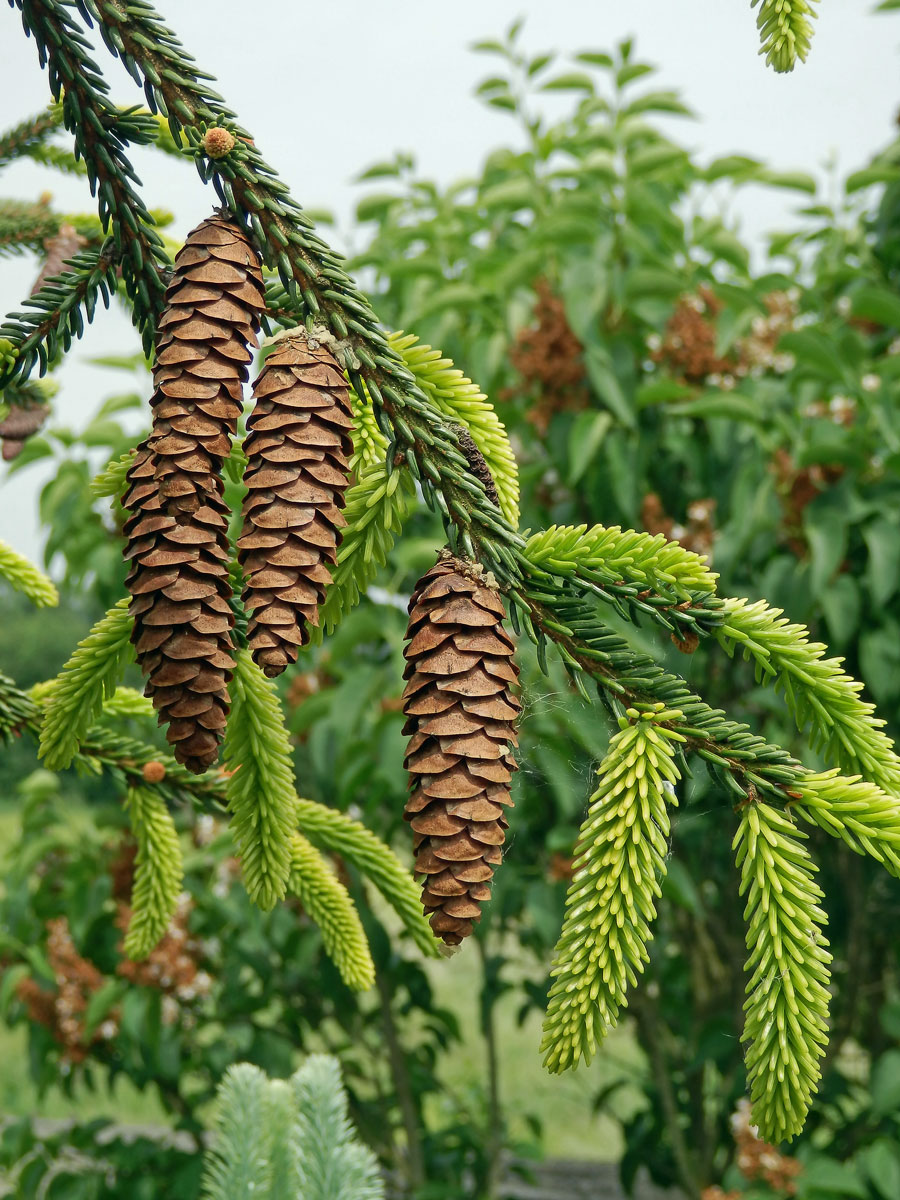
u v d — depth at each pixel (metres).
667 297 1.41
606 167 1.41
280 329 0.51
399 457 0.49
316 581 0.47
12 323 0.53
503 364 1.58
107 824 1.53
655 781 0.48
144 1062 1.58
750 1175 1.33
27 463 1.36
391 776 1.28
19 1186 1.52
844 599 1.31
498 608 0.48
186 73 0.49
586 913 0.48
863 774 0.50
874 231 1.64
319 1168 0.67
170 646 0.47
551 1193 1.95
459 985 3.39
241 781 0.56
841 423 1.48
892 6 1.38
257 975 1.60
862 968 1.51
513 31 1.48
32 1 0.49
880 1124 1.42
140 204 0.52
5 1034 3.56
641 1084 1.71
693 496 1.55
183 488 0.47
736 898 1.58
